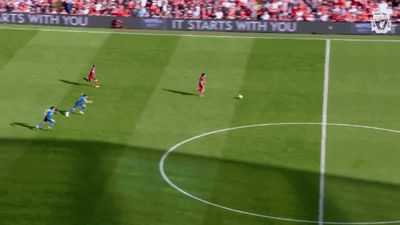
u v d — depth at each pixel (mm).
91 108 72125
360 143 67062
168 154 65000
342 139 67625
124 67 79688
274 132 68562
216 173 62250
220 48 83125
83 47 83500
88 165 63094
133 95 74500
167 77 77812
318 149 65938
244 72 78625
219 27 86938
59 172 62031
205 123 69938
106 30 86938
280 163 63750
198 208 57781
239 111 71875
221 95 74562
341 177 61906
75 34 86062
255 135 68000
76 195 59031
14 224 55500
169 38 85188
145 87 75938
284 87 76000
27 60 80938
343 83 76812
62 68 79500
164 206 57938
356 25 86000
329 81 77062
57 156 64375
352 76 78000
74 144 66250
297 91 75375
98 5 89188
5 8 90438
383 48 82875
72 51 82688
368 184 61000
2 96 74312
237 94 74750
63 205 57812
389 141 67438
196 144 66562
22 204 57844
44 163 63281
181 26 87250
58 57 81500
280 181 61250
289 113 71688
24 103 73062
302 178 61688
